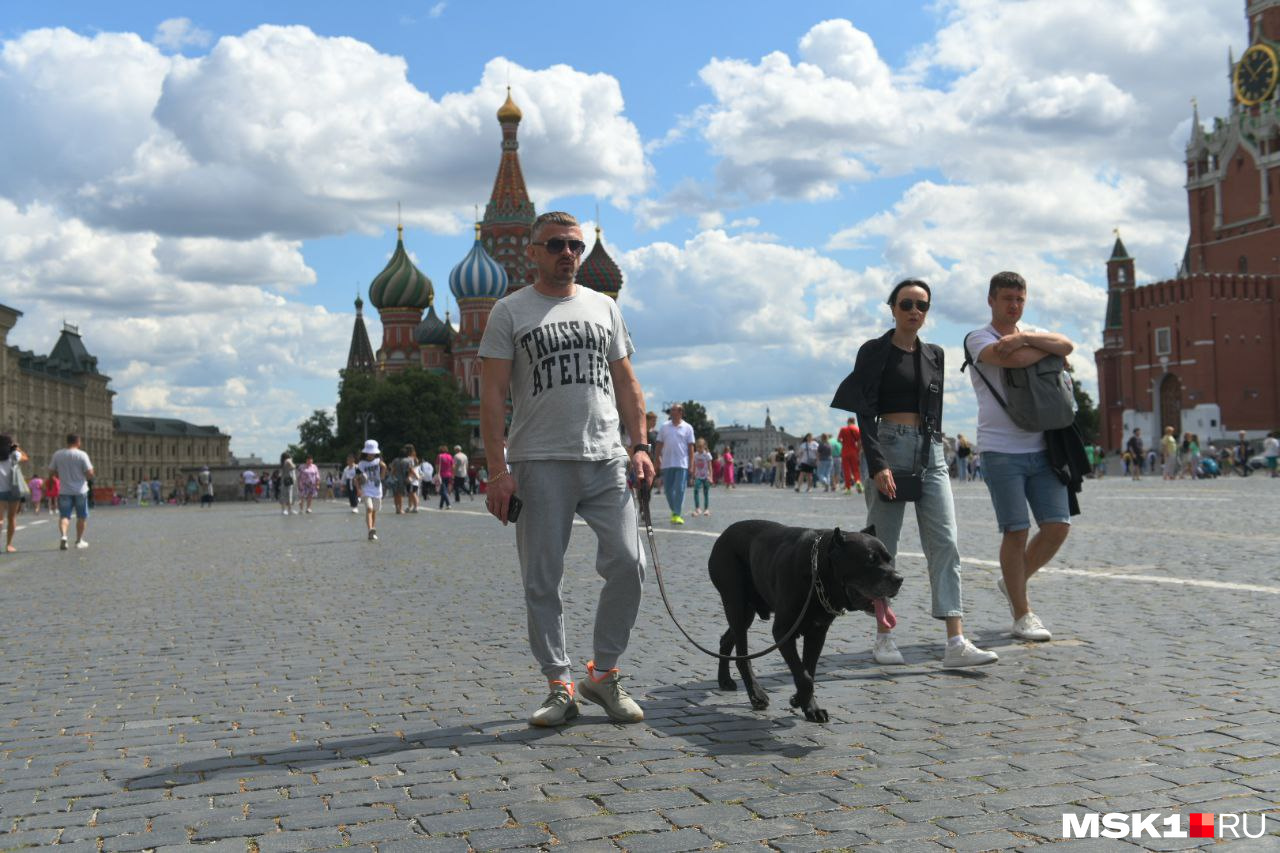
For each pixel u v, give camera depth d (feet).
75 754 16.31
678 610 29.58
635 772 14.55
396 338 436.76
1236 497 82.69
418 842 12.12
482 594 34.63
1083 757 14.67
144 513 154.61
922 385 21.74
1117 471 225.97
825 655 22.82
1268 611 26.05
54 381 408.46
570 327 17.63
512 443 17.76
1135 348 313.12
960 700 18.29
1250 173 312.29
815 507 84.89
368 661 23.31
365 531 75.66
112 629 29.37
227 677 21.99
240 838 12.43
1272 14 315.37
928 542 21.52
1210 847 11.48
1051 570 35.60
